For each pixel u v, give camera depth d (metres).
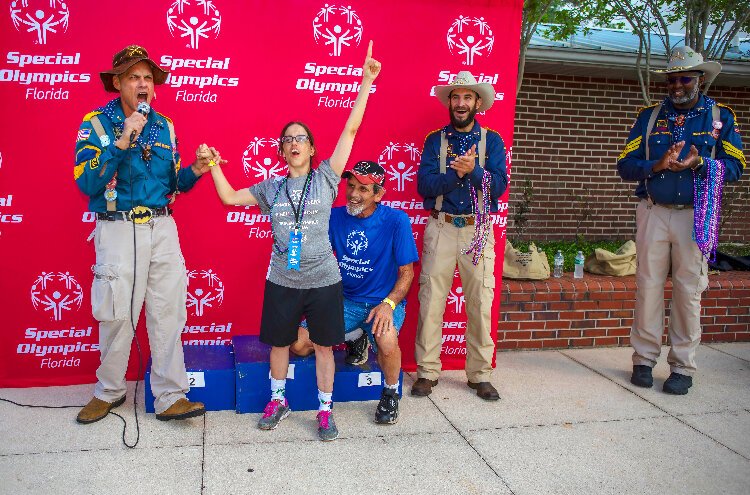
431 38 4.23
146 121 3.10
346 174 3.59
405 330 4.49
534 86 8.14
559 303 4.99
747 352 5.22
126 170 3.23
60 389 3.95
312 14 4.06
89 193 3.17
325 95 4.15
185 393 3.58
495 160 3.86
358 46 4.14
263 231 4.20
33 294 3.95
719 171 4.01
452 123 3.90
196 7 3.90
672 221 4.19
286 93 4.10
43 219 3.90
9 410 3.62
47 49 3.76
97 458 3.10
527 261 5.16
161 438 3.33
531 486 3.01
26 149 3.82
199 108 4.00
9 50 3.72
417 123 4.30
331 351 3.41
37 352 4.01
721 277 5.64
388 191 4.34
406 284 3.62
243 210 4.15
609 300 5.09
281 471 3.05
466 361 4.13
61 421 3.49
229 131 4.06
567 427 3.65
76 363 4.07
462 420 3.70
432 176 3.82
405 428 3.57
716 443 3.52
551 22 6.91
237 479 2.97
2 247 3.87
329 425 3.40
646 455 3.35
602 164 8.47
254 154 4.11
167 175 3.42
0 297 3.91
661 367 4.76
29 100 3.78
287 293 3.31
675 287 4.27
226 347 4.13
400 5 4.16
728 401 4.13
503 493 2.94
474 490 2.95
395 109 4.26
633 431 3.63
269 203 3.32
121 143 3.01
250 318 4.27
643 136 4.32
